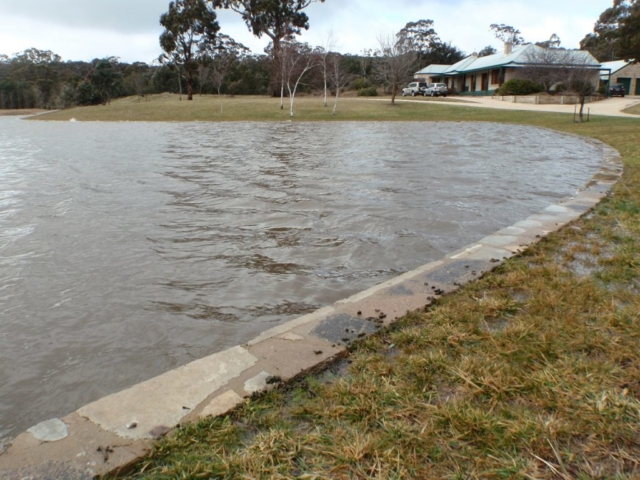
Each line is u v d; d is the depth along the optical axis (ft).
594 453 5.90
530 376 7.40
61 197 24.62
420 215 20.79
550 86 130.62
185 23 145.59
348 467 5.74
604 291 10.62
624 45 98.58
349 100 125.90
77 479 5.58
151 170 33.45
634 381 7.23
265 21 142.20
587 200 20.45
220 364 8.11
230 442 6.22
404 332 9.09
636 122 64.75
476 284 11.52
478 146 47.29
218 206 22.59
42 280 13.96
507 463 5.75
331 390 7.28
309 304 12.42
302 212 21.38
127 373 9.49
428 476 5.60
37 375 9.46
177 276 14.23
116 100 176.24
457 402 6.84
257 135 62.08
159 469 5.78
